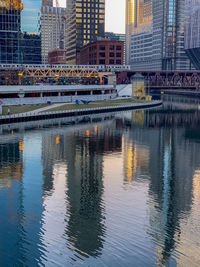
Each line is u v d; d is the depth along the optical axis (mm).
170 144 88750
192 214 44312
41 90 158250
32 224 40781
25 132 100000
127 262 33312
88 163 68938
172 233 38938
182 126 119812
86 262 33250
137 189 53844
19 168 64562
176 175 61688
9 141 87562
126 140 93000
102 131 105500
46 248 35781
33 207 45938
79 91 182250
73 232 38969
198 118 141250
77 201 48250
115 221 42062
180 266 32781
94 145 85625
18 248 35625
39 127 108750
